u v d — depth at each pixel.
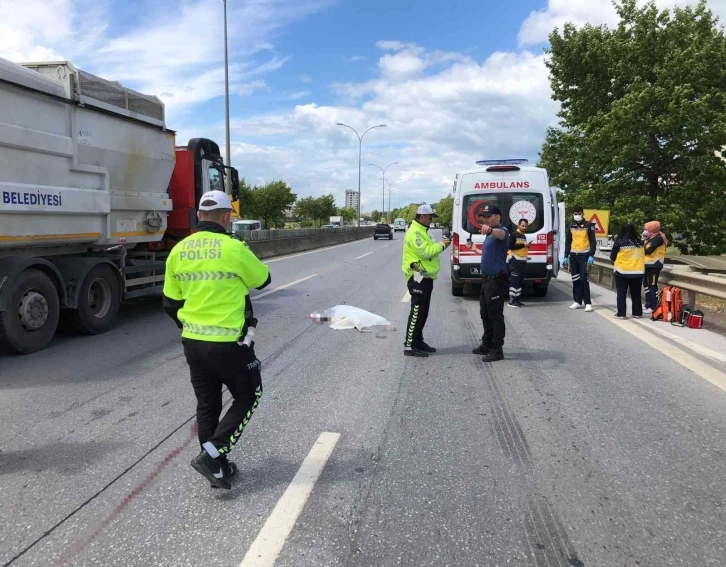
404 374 5.82
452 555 2.72
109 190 7.81
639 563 2.66
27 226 6.42
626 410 4.71
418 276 6.39
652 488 3.37
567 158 24.28
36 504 3.20
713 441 4.06
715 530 2.93
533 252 10.61
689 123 19.52
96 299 7.96
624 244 8.83
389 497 3.27
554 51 24.16
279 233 27.58
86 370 5.97
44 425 4.39
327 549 2.77
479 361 6.35
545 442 4.05
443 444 4.02
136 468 3.65
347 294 11.95
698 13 22.47
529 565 2.64
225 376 3.31
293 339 7.50
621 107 20.31
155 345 7.18
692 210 20.94
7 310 6.27
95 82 7.40
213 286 3.24
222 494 3.31
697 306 10.41
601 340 7.38
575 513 3.10
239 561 2.67
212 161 10.52
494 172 10.80
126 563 2.65
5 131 5.99
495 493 3.32
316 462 3.73
